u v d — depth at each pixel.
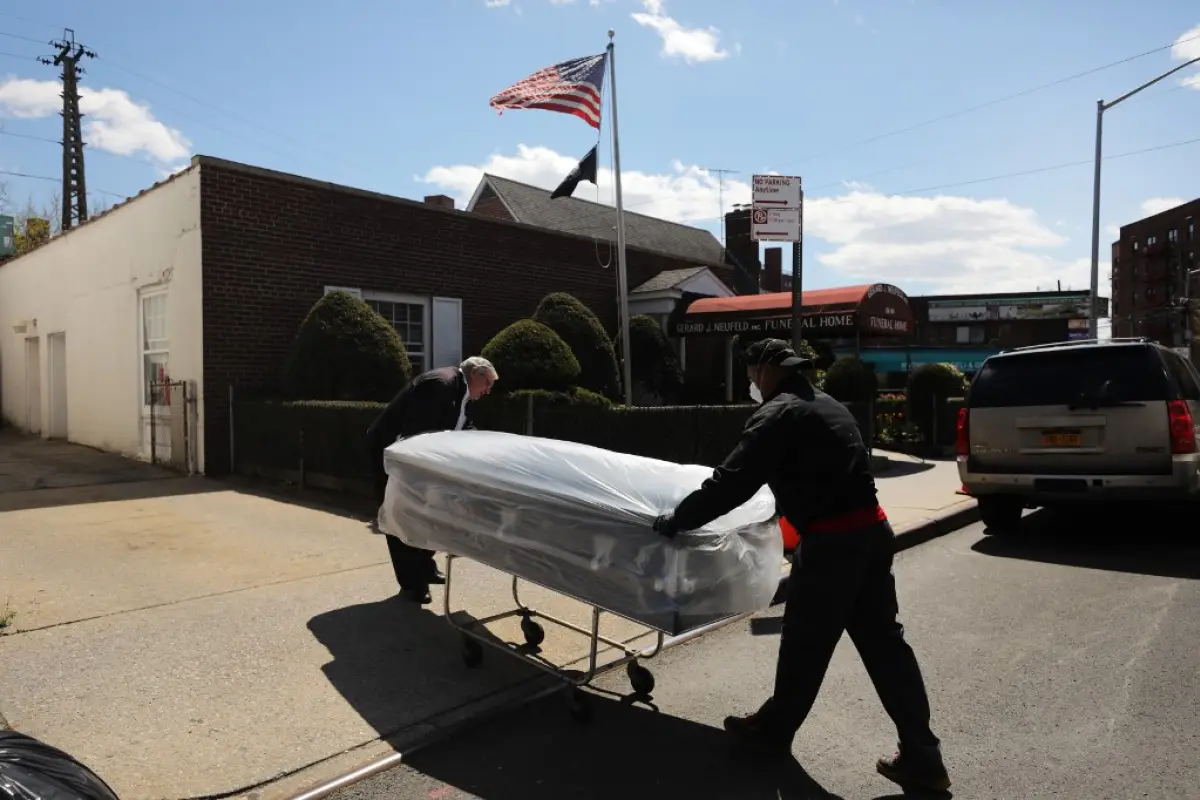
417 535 4.42
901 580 6.40
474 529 4.04
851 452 3.20
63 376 15.68
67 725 3.63
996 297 48.03
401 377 10.91
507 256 14.59
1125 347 7.15
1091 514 9.34
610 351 13.12
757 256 26.27
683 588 3.27
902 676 3.22
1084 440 7.18
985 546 7.61
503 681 4.25
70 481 10.33
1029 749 3.51
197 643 4.66
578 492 3.59
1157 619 5.18
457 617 5.18
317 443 9.41
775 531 3.77
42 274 15.92
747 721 3.45
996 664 4.51
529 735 3.73
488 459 4.07
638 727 3.81
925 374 14.59
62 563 6.33
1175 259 69.50
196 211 10.63
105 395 13.48
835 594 3.18
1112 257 82.00
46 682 4.08
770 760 3.47
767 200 7.14
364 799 3.16
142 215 12.01
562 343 11.55
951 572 6.61
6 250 21.39
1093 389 7.17
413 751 3.51
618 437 9.30
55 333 15.39
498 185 21.72
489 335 14.27
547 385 11.16
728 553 3.42
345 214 12.12
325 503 8.82
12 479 10.48
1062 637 4.92
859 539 3.18
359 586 5.80
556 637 4.94
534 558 3.72
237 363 10.92
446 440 4.49
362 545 6.99
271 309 11.27
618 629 5.10
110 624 4.94
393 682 4.20
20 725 3.62
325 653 4.56
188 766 3.31
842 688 4.24
